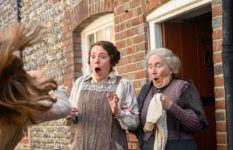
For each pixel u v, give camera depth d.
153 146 2.89
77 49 5.50
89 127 2.99
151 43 4.06
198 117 2.79
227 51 2.98
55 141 5.87
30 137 6.69
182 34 4.10
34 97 1.27
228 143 2.94
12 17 7.59
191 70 4.06
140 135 3.06
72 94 3.20
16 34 1.31
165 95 2.94
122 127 2.95
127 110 2.96
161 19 3.93
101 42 3.10
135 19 4.20
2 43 1.29
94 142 2.95
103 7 4.72
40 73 1.47
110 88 3.05
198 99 2.88
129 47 4.30
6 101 1.23
